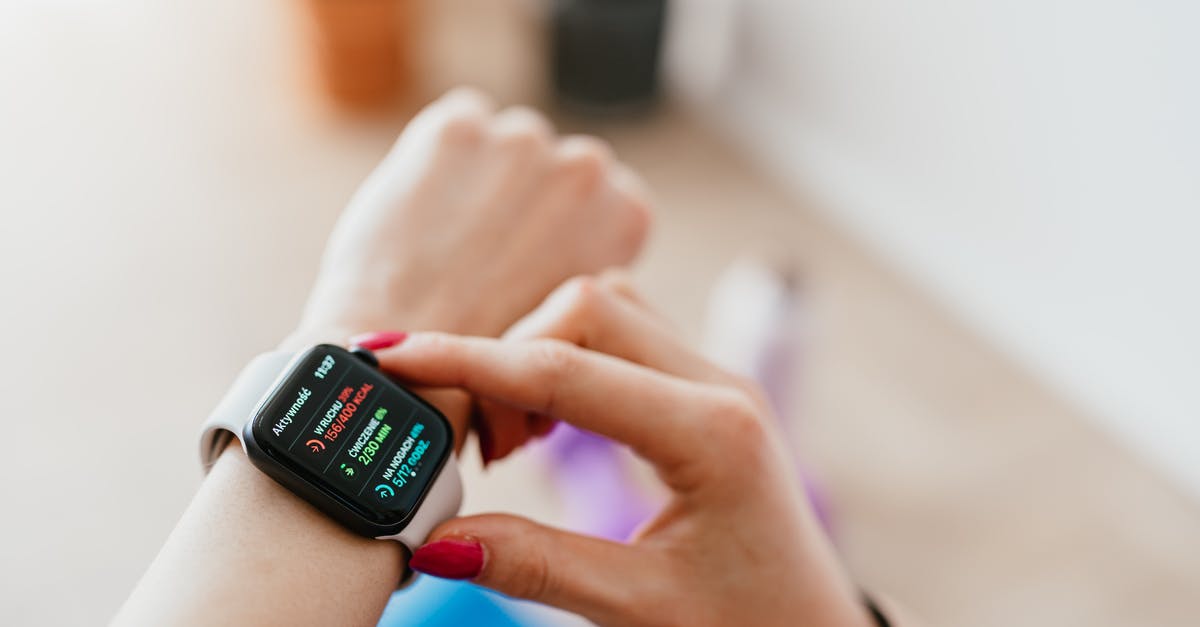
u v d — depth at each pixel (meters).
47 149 1.58
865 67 1.56
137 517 1.19
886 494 1.33
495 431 0.56
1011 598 1.24
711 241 1.63
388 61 1.67
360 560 0.43
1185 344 1.33
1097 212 1.35
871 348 1.51
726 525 0.46
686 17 1.86
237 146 1.64
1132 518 1.34
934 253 1.60
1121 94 1.24
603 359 0.45
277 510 0.44
